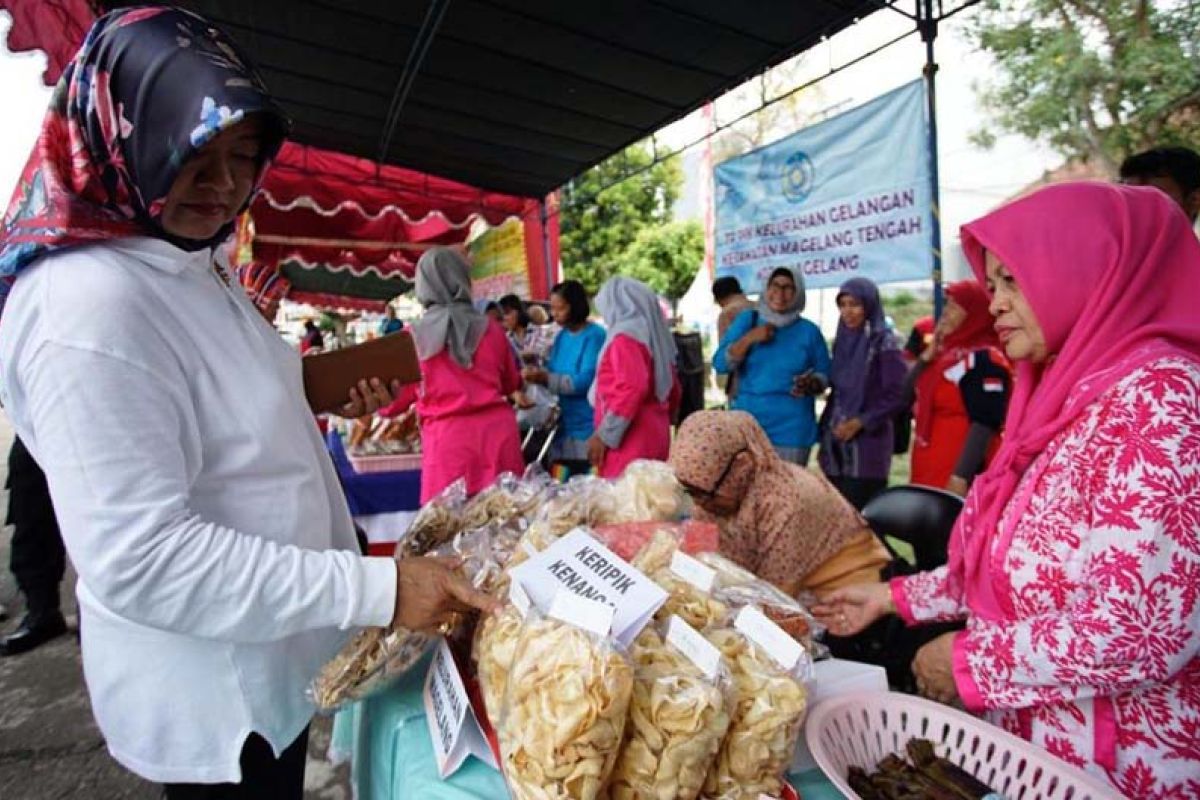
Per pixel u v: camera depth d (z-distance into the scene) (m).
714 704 0.71
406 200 6.23
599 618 0.74
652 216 17.64
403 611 0.83
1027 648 0.92
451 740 0.84
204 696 0.88
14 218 0.82
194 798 0.96
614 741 0.67
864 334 3.42
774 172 4.07
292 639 0.96
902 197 3.28
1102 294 0.95
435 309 3.12
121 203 0.79
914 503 1.93
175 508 0.75
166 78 0.73
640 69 4.00
